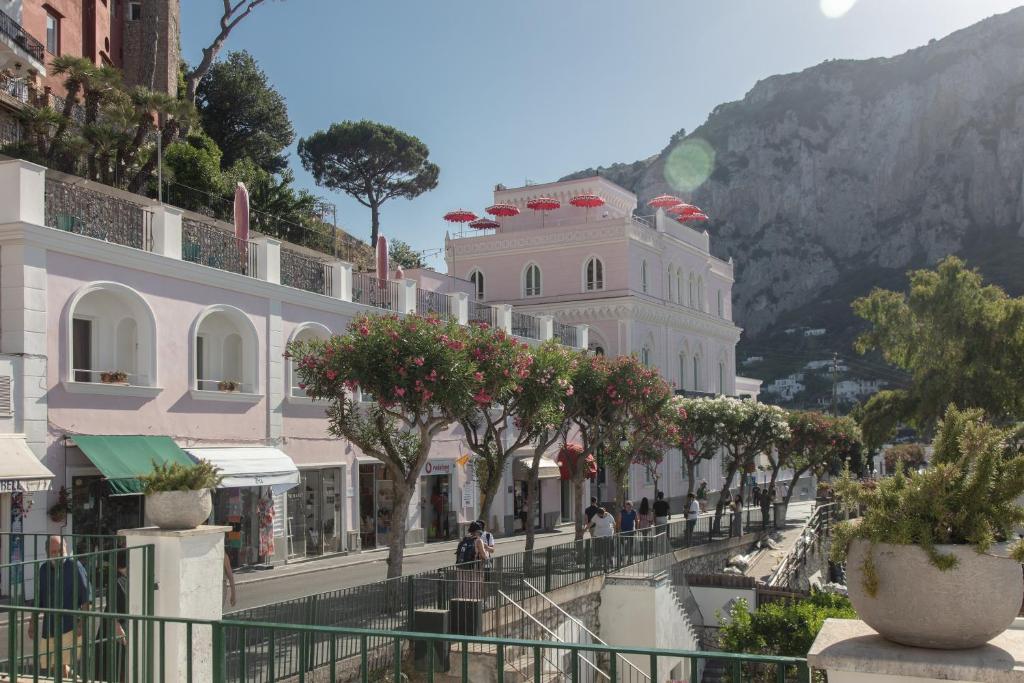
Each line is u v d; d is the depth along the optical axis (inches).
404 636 215.9
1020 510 161.2
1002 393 1476.4
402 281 1283.2
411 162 2827.3
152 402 857.5
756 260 6978.4
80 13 1668.3
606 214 2229.3
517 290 2073.1
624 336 1939.0
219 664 248.2
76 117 1414.9
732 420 1588.3
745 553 1411.2
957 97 6707.7
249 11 1726.1
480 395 785.6
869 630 171.6
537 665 200.4
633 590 856.3
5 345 730.8
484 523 855.7
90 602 343.6
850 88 7372.1
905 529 157.2
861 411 1676.9
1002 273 5610.2
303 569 963.3
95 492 794.2
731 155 7568.9
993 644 159.8
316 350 780.0
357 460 1134.4
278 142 2375.7
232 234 1011.9
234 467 913.5
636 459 1424.7
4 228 730.8
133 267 842.8
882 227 6756.9
